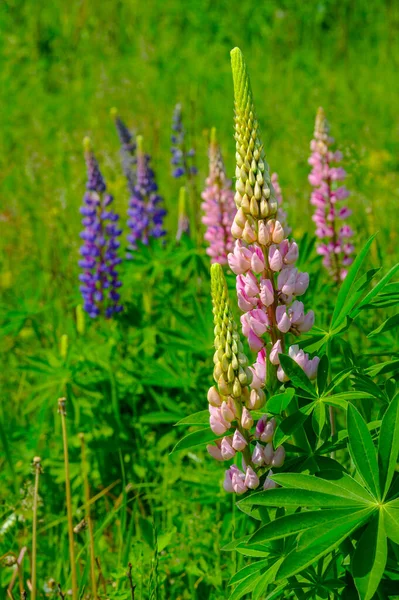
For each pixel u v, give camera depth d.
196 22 3.98
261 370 0.99
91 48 3.84
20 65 3.75
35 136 2.93
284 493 0.89
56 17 4.00
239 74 0.97
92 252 1.68
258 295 1.00
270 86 3.23
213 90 3.30
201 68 3.52
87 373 1.55
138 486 1.36
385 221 1.94
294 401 0.99
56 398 1.47
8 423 1.59
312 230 2.01
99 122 2.99
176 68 3.57
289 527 0.86
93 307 1.70
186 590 1.25
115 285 1.70
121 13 4.06
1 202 2.42
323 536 0.84
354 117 2.58
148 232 1.88
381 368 1.01
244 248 0.99
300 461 0.97
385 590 0.96
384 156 2.33
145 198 1.88
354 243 1.79
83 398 1.55
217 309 0.95
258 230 0.98
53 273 1.93
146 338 1.60
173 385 1.47
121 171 2.42
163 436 1.48
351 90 2.93
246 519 1.27
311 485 0.91
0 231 2.28
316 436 0.98
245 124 0.97
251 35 3.89
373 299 1.04
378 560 0.82
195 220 1.90
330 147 1.63
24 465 1.48
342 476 0.92
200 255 1.67
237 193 0.99
